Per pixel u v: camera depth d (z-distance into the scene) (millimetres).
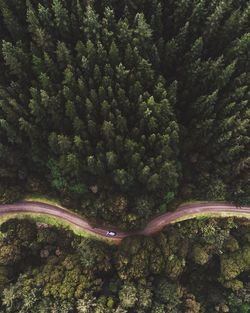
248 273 85188
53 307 72500
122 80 70375
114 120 71688
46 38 69500
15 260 78500
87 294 73750
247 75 74812
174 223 82875
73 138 74500
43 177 82125
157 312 73875
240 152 76938
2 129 75188
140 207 76562
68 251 82125
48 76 72375
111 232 81750
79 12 69438
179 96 78375
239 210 83688
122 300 73812
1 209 82250
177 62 77375
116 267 78000
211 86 75688
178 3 72312
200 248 81312
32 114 73625
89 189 79625
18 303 75062
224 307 81875
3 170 76875
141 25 67250
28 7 69438
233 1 74438
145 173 72312
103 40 70125
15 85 72312
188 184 82000
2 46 72562
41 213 82875
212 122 74375
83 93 71188
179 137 78250
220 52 77188
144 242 77125
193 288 85312
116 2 72812
